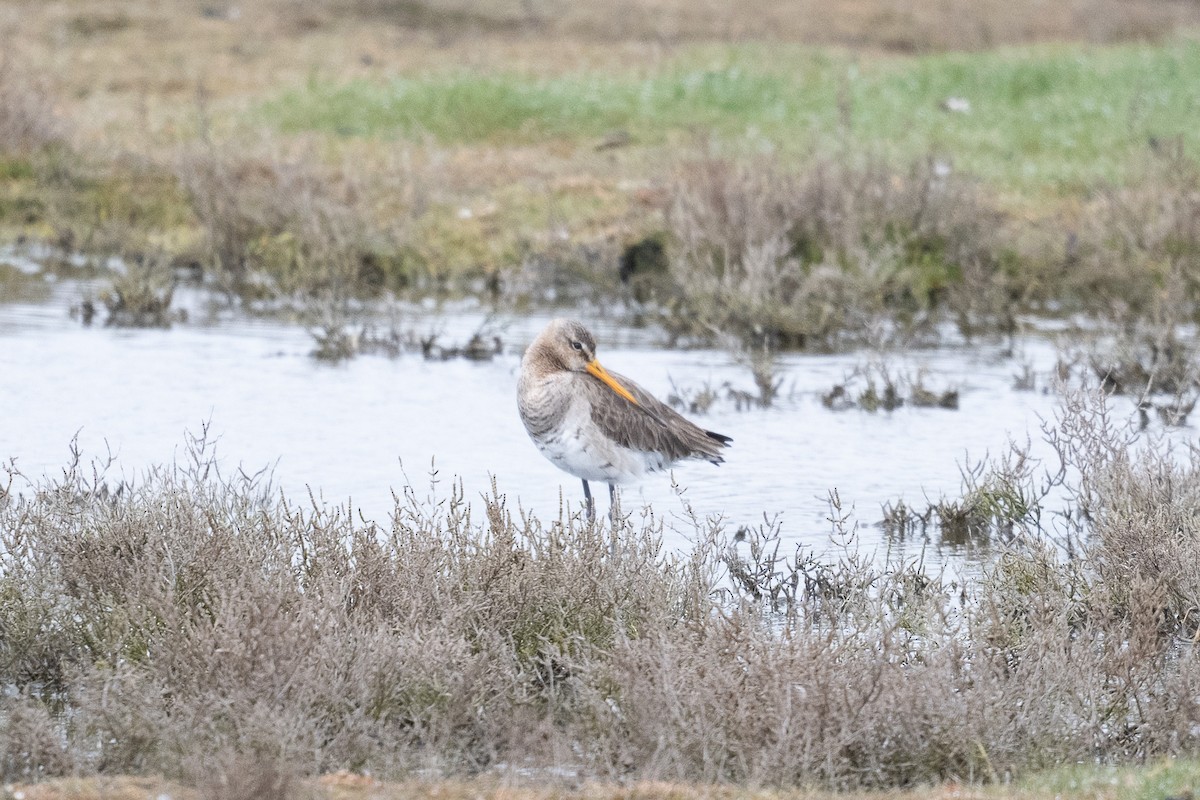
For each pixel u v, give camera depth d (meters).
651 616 8.70
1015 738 7.76
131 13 34.94
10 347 17.02
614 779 7.31
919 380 15.98
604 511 12.01
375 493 12.15
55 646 8.79
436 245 21.72
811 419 15.29
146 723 7.50
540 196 22.88
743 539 11.48
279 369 16.73
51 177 23.00
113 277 19.84
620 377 11.38
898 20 40.03
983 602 9.16
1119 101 28.30
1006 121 27.25
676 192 21.25
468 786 7.03
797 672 7.70
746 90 29.16
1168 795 6.77
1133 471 11.51
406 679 7.96
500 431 14.39
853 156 23.42
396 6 38.06
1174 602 9.64
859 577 10.02
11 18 33.31
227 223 21.38
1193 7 45.62
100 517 9.73
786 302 19.67
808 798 6.89
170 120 26.70
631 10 39.44
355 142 25.72
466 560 9.19
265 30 35.28
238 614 8.07
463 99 27.44
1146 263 20.25
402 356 17.75
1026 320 20.00
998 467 13.25
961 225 20.72
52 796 6.70
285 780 6.60
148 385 15.63
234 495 10.13
